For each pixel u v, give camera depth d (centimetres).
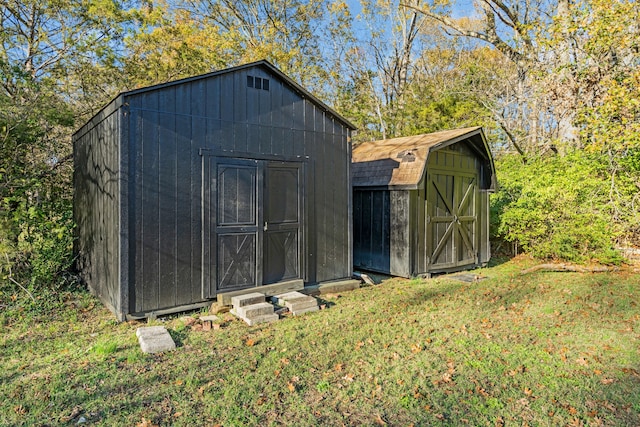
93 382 335
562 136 1099
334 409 303
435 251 815
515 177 1111
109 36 1102
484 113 1422
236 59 1727
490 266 931
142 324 484
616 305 580
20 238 605
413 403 311
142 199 489
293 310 540
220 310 533
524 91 1348
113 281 508
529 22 1170
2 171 643
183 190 521
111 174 512
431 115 1570
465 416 295
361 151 968
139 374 351
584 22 837
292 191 627
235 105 565
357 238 876
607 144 810
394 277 810
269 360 384
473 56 2038
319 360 387
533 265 911
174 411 295
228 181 559
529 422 288
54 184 862
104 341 423
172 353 398
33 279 570
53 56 1033
